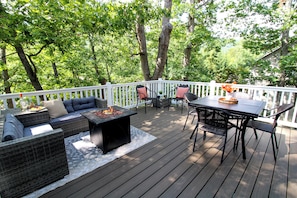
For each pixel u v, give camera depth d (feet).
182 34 27.68
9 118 7.49
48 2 13.93
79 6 15.29
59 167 6.22
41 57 23.50
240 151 8.35
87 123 10.83
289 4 20.57
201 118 8.46
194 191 5.71
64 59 23.16
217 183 6.09
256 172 6.72
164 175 6.56
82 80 30.04
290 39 21.79
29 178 5.56
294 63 19.84
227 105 8.72
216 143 9.22
